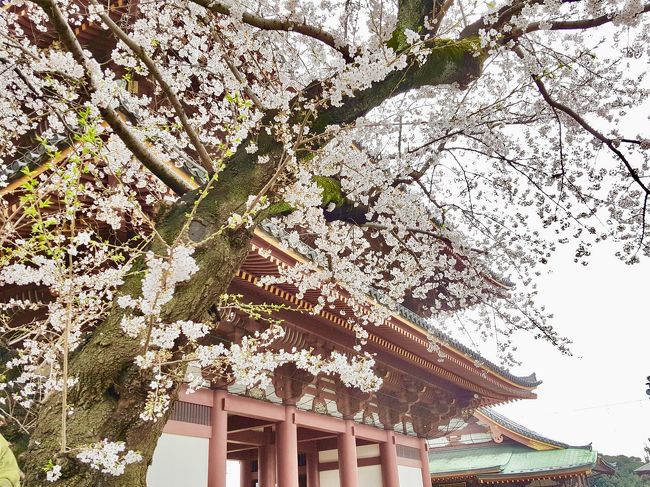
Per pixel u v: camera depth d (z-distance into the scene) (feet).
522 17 17.06
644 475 103.65
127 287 10.01
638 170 23.91
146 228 16.92
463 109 24.73
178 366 10.25
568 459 74.59
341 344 34.50
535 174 25.27
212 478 26.35
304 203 13.52
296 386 33.55
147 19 20.12
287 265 22.02
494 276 27.17
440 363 42.42
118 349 9.23
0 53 13.26
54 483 8.18
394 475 43.83
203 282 10.15
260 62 21.04
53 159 11.46
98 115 10.34
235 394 29.50
